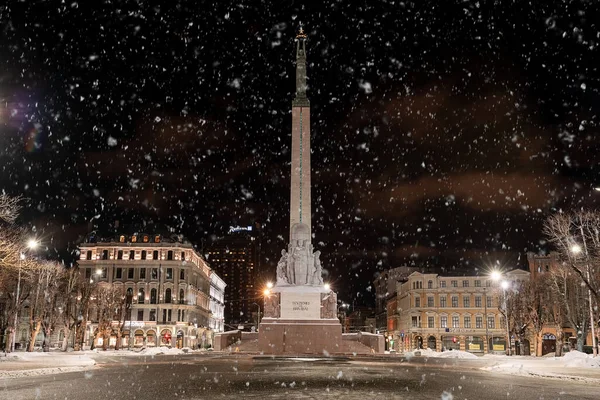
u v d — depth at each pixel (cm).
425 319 11456
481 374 2983
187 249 11950
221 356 5072
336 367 3375
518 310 7969
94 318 10575
